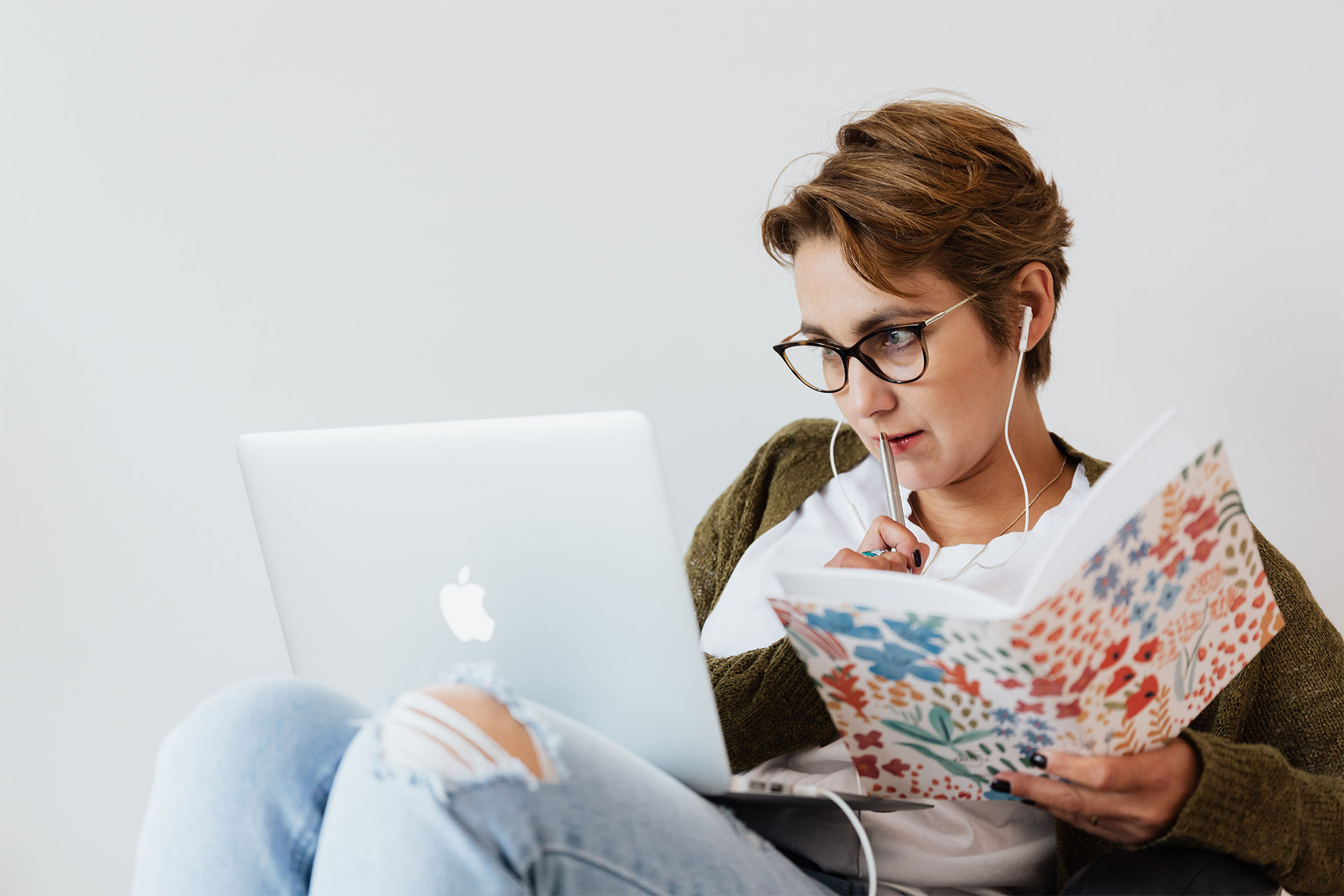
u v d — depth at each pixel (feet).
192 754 2.35
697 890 2.20
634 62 5.31
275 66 5.59
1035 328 3.34
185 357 5.80
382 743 2.07
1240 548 2.42
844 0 5.01
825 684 2.55
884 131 3.29
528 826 2.00
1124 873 2.43
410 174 5.60
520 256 5.57
